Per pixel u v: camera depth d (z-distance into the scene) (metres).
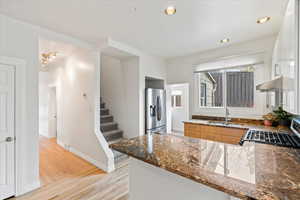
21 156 2.07
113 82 4.26
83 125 3.35
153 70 4.02
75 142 3.65
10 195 1.99
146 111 3.70
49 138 5.18
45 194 2.09
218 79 3.59
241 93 3.26
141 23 2.29
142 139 1.58
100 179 2.48
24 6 1.81
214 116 3.60
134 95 3.68
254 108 3.10
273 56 2.59
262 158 1.08
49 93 5.19
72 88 3.74
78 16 2.07
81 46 2.91
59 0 1.71
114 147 1.34
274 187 0.70
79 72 3.47
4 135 1.96
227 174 0.84
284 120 2.47
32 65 2.23
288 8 1.50
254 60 3.02
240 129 2.54
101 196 2.05
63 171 2.76
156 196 1.18
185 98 5.25
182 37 2.84
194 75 3.93
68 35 2.69
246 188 0.69
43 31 2.37
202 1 1.76
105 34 2.67
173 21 2.23
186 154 1.15
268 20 2.20
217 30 2.54
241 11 1.97
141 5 1.84
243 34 2.71
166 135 1.76
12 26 2.05
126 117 3.88
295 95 1.29
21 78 2.09
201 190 0.94
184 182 1.01
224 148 1.30
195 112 3.92
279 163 0.99
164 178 1.13
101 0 1.73
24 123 2.11
